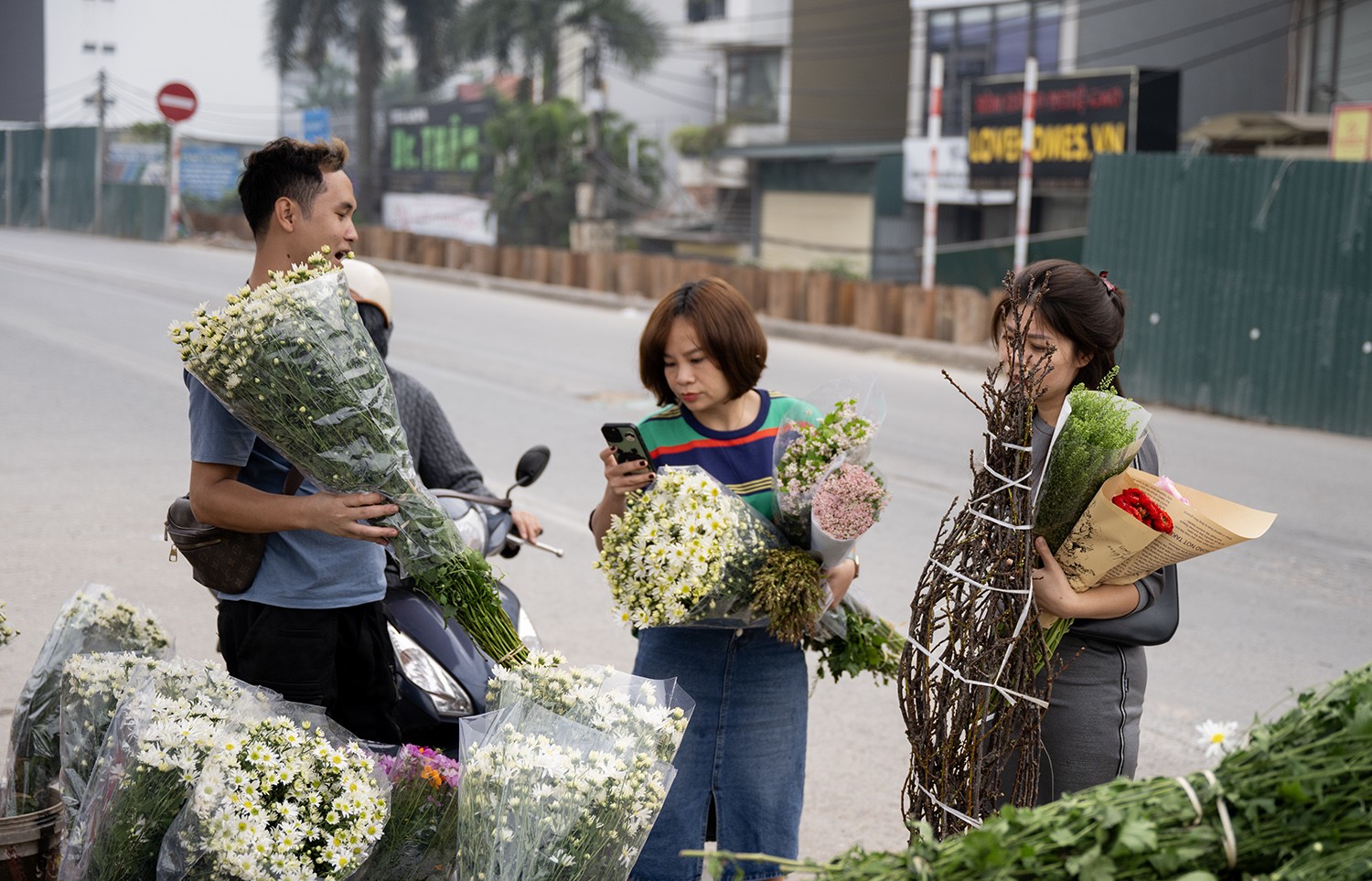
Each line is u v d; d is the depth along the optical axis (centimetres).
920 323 1562
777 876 318
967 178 2214
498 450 909
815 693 525
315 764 268
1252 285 1232
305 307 258
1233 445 1092
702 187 3162
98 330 1402
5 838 287
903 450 970
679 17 3422
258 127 5538
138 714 270
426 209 3488
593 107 3073
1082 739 272
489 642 282
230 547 292
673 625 293
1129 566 260
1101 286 271
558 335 1556
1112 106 1844
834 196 2797
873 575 655
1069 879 180
